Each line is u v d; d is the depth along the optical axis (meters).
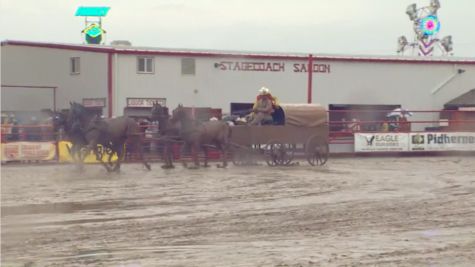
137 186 18.31
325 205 14.77
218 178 20.62
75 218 12.95
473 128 35.19
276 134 25.39
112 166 24.44
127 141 23.83
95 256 9.55
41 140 28.39
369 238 10.97
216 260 9.31
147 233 11.42
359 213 13.66
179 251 9.92
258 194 16.67
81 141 22.83
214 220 12.79
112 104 33.84
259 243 10.55
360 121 33.25
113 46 35.81
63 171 23.05
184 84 35.12
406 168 24.89
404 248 10.14
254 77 36.41
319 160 27.36
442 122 35.19
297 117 25.59
